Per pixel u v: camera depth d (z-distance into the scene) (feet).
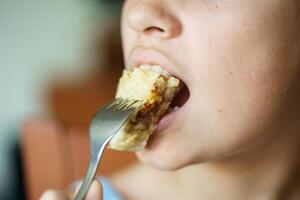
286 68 0.86
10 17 3.09
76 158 1.44
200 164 1.02
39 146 1.44
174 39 0.81
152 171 1.13
